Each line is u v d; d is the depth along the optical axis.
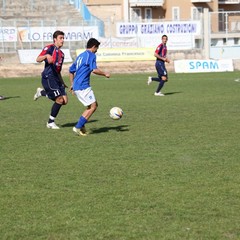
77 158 16.58
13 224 10.91
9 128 22.66
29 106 31.06
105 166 15.48
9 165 15.80
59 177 14.36
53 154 17.22
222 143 18.62
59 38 21.86
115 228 10.61
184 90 39.78
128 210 11.62
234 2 112.81
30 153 17.44
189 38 71.56
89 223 10.89
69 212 11.54
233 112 26.84
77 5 85.56
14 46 68.81
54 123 22.73
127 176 14.34
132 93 38.19
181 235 10.23
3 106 31.17
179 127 22.31
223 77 53.53
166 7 106.62
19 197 12.64
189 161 15.98
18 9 82.06
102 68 64.06
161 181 13.81
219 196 12.49
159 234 10.28
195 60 64.06
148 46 71.00
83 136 20.45
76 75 20.22
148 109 28.61
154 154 17.00
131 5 103.06
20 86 46.47
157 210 11.60
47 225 10.82
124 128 22.28
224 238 10.08
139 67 64.94
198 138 19.66
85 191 13.03
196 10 108.19
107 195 12.68
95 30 69.75
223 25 84.00
